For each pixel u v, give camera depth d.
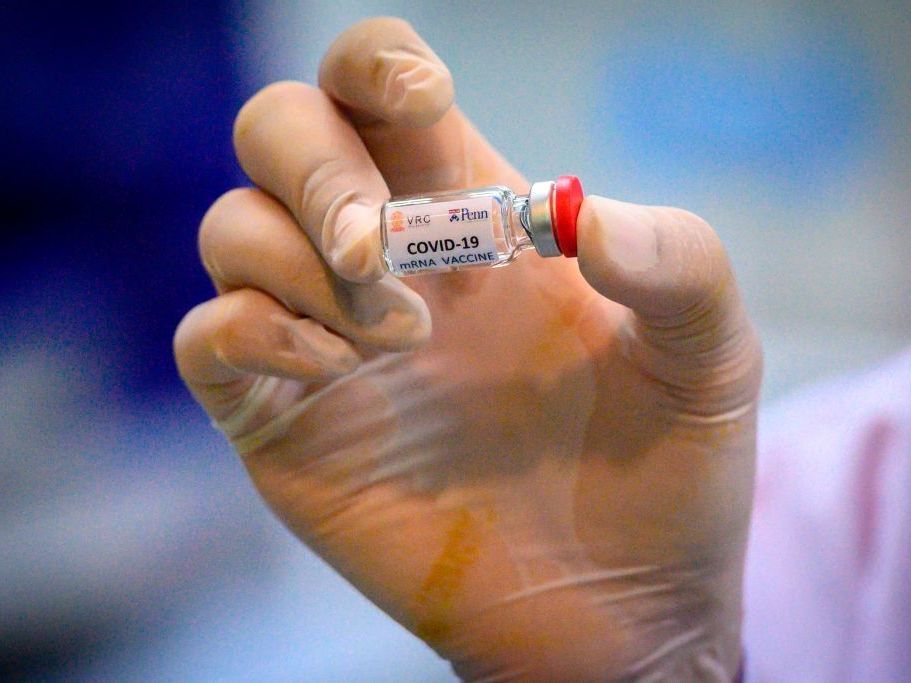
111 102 0.97
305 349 0.56
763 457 0.76
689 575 0.58
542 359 0.59
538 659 0.58
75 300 1.01
